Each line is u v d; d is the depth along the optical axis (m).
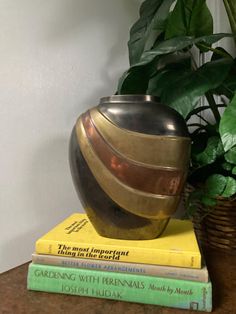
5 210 0.62
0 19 0.61
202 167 0.56
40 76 0.65
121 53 0.75
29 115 0.64
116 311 0.38
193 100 0.51
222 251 0.59
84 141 0.45
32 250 0.65
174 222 0.56
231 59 0.58
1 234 0.61
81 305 0.40
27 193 0.64
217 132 0.57
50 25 0.65
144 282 0.40
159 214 0.45
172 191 0.44
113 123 0.44
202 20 0.67
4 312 0.38
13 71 0.62
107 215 0.45
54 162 0.67
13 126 0.62
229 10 0.64
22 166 0.63
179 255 0.40
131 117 0.43
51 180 0.66
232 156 0.50
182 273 0.40
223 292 0.43
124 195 0.44
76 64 0.68
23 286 0.45
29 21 0.63
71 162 0.47
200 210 0.58
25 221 0.64
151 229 0.46
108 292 0.41
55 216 0.67
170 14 0.64
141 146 0.43
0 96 0.61
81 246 0.42
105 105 0.46
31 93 0.64
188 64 0.67
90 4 0.70
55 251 0.43
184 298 0.39
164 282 0.40
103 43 0.72
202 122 0.80
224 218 0.57
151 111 0.44
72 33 0.68
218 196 0.52
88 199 0.46
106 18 0.72
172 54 0.67
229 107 0.46
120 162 0.43
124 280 0.41
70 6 0.68
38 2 0.64
